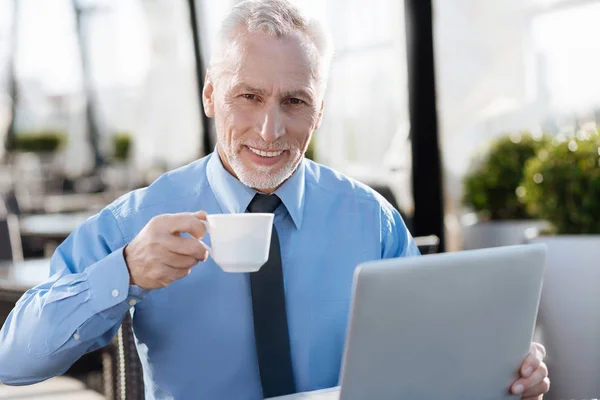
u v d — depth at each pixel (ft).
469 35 14.16
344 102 14.08
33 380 4.02
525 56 14.03
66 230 11.11
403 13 11.46
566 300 8.08
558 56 13.73
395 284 2.94
